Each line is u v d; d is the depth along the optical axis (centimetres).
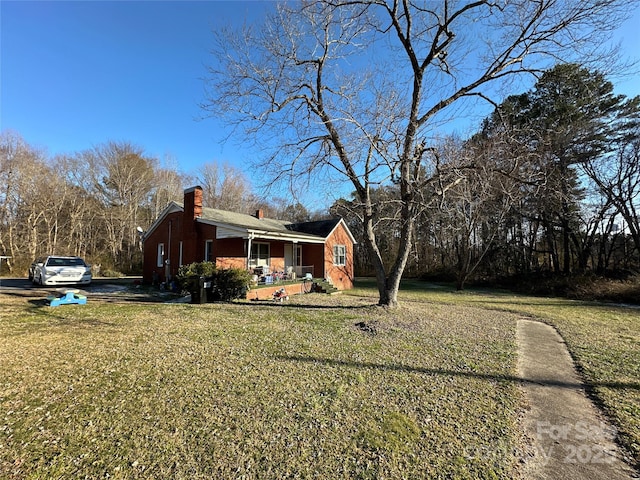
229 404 338
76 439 271
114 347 541
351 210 1006
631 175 1526
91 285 1562
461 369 460
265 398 354
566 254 1805
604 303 1253
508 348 577
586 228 1738
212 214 1541
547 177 864
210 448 260
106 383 390
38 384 385
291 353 519
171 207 1563
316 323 750
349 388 384
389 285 937
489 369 463
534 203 1638
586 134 1512
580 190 1664
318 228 1870
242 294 1140
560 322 851
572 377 439
